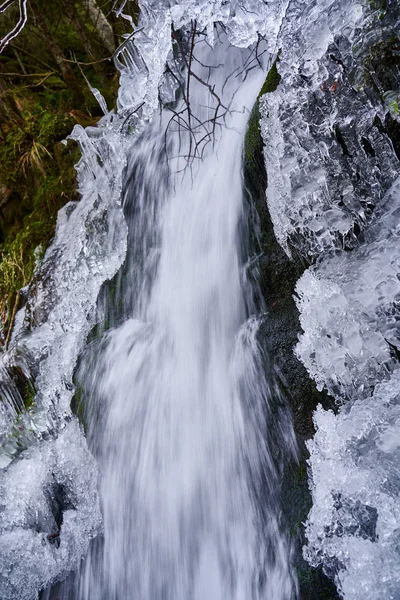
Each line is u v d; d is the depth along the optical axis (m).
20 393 4.09
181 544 3.23
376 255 2.54
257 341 3.17
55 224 4.97
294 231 2.92
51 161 5.57
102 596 3.36
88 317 4.21
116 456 3.65
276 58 3.35
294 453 2.90
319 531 2.54
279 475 2.95
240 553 3.00
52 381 4.03
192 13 3.15
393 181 2.62
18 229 5.44
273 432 3.02
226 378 3.32
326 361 2.70
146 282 4.01
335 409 2.70
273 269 3.14
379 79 2.55
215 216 3.64
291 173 2.85
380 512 2.24
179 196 3.99
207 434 3.32
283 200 2.93
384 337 2.49
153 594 3.23
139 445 3.58
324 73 2.69
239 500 3.09
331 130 2.74
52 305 4.35
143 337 3.85
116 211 4.45
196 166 4.02
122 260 4.24
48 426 3.87
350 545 2.33
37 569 3.36
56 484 3.70
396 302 2.45
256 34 3.09
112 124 4.82
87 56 7.11
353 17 2.52
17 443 3.84
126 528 3.45
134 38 3.44
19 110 6.43
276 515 2.90
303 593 2.60
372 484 2.33
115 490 3.58
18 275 4.89
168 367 3.65
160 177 4.23
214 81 4.52
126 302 4.10
